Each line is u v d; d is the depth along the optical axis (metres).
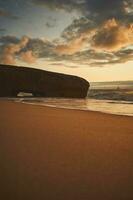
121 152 2.42
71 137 2.99
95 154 2.41
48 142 2.77
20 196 1.60
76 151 2.46
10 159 2.28
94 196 1.61
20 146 2.66
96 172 2.00
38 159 2.27
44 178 1.87
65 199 1.58
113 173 1.96
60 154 2.42
